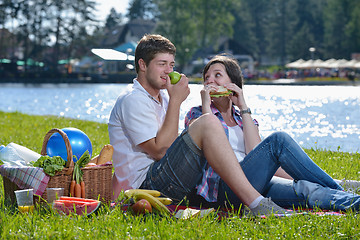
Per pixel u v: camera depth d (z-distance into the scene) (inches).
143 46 191.6
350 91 1485.0
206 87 196.1
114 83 2913.4
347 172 267.4
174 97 185.2
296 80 2645.2
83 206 173.8
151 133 185.9
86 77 3110.2
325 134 531.5
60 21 3720.5
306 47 4197.8
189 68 3700.8
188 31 3351.4
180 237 146.9
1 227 158.2
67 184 185.2
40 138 442.9
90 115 838.5
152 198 173.0
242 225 160.1
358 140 483.8
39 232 151.8
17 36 3698.3
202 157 173.8
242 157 195.2
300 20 4527.6
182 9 3408.0
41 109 1008.9
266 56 4785.9
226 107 201.8
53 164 181.8
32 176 180.4
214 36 3533.5
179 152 174.1
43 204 179.8
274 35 4515.3
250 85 2240.4
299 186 176.7
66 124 575.5
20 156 197.2
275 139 174.9
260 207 166.2
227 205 181.2
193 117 199.5
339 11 3762.3
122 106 189.9
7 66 3597.4
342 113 768.3
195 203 187.0
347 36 3676.2
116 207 177.8
